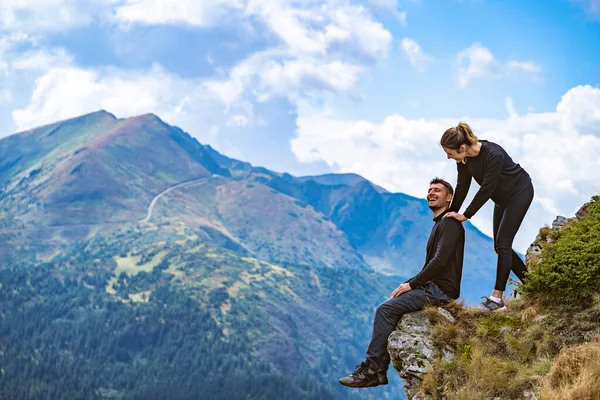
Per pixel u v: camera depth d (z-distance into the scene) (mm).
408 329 6141
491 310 6246
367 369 6215
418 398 5848
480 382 5648
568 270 5996
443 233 6250
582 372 5262
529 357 5770
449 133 6293
